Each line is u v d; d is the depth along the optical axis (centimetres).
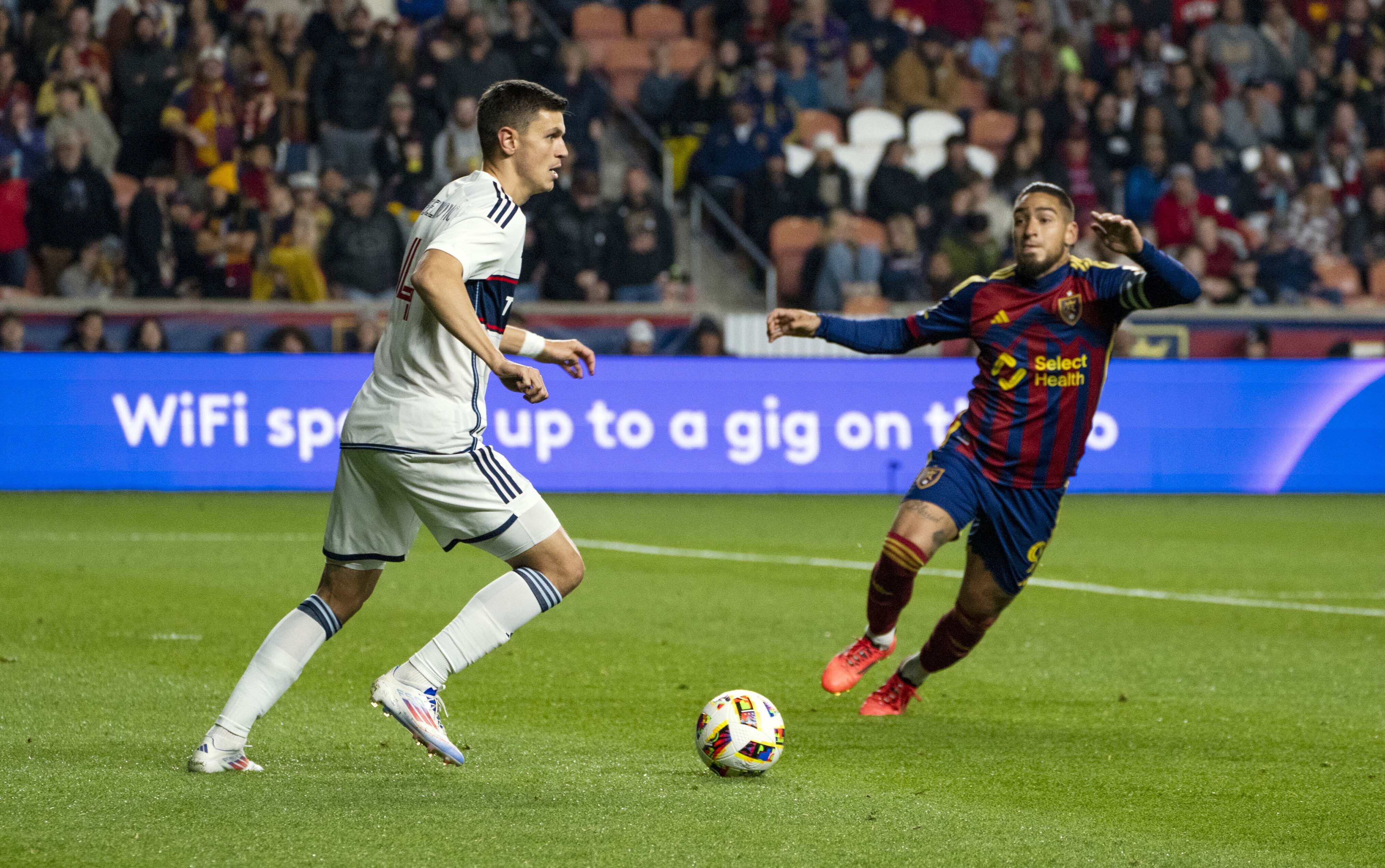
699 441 4066
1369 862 938
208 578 2314
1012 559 1385
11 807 1016
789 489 4100
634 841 950
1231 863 931
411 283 1094
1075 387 1373
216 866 887
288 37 4594
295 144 4566
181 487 3866
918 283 4659
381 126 4547
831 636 1905
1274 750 1277
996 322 1377
